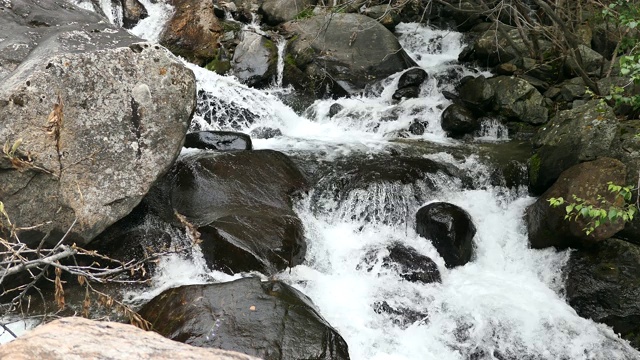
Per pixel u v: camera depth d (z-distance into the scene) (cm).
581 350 494
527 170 676
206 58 970
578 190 557
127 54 466
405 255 563
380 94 916
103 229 459
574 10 908
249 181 604
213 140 681
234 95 845
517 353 491
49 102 422
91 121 442
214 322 411
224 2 1099
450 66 956
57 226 435
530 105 804
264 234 525
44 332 174
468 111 816
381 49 962
